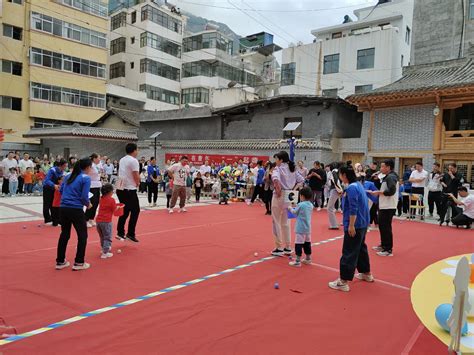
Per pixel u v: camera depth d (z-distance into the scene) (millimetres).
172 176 11750
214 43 40750
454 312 3113
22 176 15883
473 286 5012
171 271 5449
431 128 15172
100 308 4012
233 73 42594
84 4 32781
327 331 3641
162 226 9094
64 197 5352
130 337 3377
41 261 5750
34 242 6969
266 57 48844
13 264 5551
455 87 13516
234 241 7613
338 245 7586
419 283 5324
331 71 29422
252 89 42531
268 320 3850
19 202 12789
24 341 3250
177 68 41719
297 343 3367
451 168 11164
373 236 8883
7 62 28797
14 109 29312
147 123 26594
